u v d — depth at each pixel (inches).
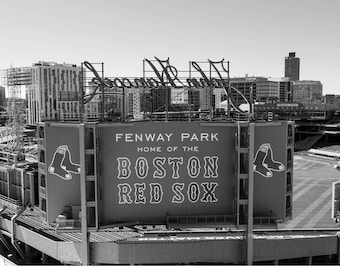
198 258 1584.6
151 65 1595.7
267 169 1478.8
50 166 1462.8
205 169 1482.5
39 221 1930.4
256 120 1579.7
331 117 6604.3
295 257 1643.7
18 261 1884.8
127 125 1456.7
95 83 1600.6
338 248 1700.3
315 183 3380.9
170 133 1469.0
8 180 1959.9
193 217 1480.1
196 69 1588.3
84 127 1395.2
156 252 1565.0
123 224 1472.7
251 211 1449.3
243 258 1546.5
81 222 1438.2
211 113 1619.1
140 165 1473.9
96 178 1414.9
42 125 1498.5
